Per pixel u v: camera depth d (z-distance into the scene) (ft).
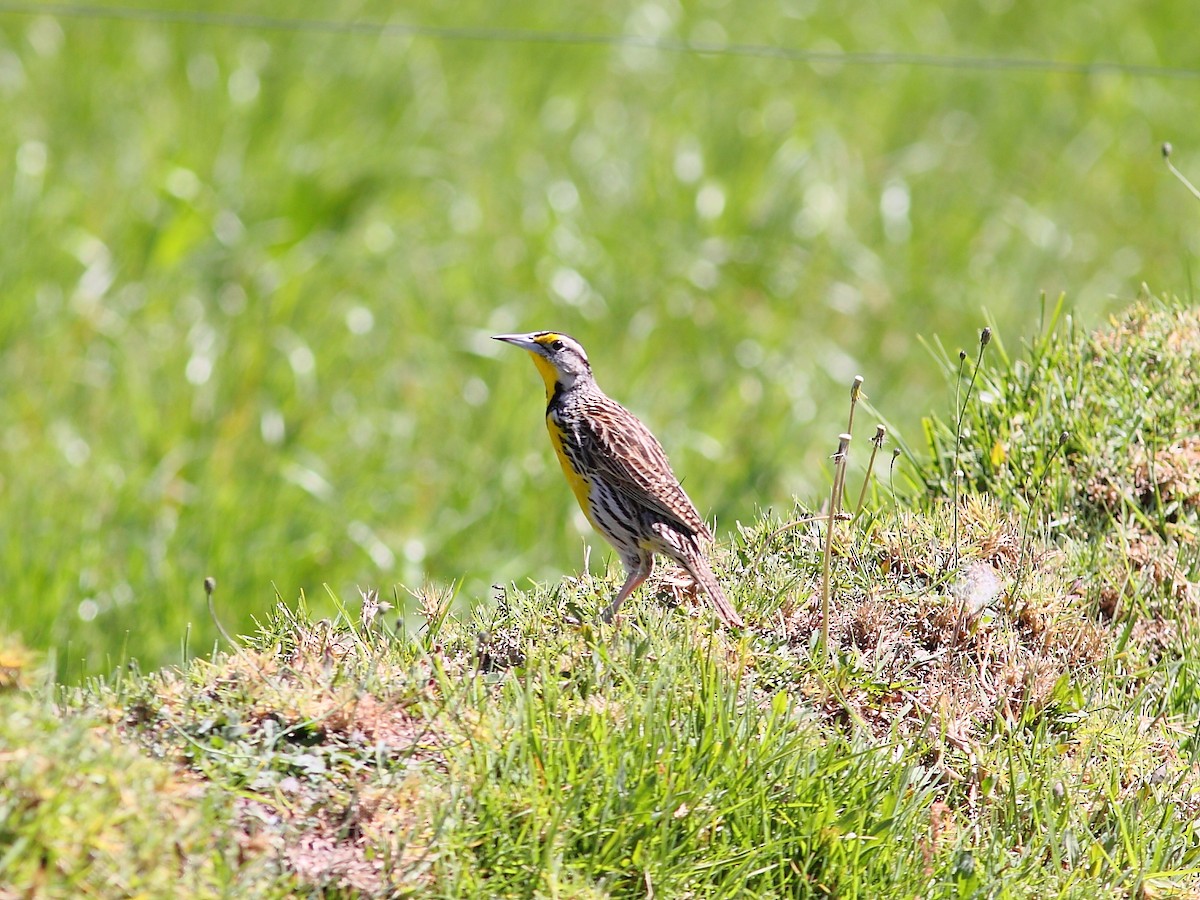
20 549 34.40
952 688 21.22
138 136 52.95
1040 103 61.05
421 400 43.50
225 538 35.70
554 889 17.12
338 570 35.94
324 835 17.58
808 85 60.70
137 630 32.58
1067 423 26.66
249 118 54.13
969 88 61.57
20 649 18.94
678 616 21.83
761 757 18.72
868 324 48.26
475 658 20.53
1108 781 20.35
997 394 27.43
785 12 65.21
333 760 18.47
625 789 18.17
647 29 61.98
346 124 55.11
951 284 49.73
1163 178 56.70
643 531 23.91
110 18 59.67
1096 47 64.08
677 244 50.98
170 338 45.19
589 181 53.67
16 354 43.86
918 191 55.01
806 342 47.01
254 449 40.68
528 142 55.42
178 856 16.56
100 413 41.93
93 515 36.78
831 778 18.99
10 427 41.09
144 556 35.35
